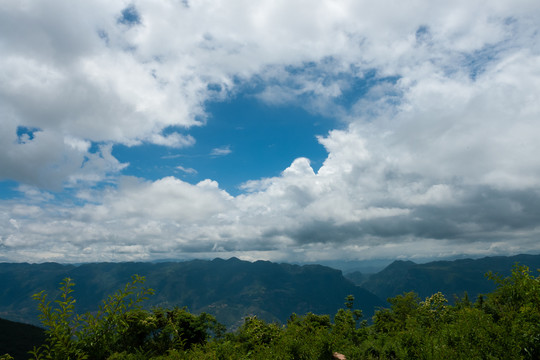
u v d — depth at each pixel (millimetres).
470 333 8977
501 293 9102
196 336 26281
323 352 13109
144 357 6242
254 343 12555
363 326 31375
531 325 7324
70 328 4516
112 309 4758
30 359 4199
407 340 12258
